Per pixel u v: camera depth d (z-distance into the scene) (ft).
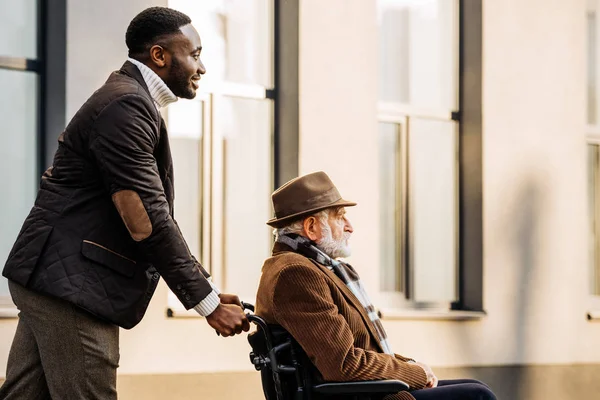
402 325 53.36
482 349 56.54
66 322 26.30
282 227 30.99
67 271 26.12
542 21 60.18
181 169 48.06
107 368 26.76
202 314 27.37
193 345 45.47
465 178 58.39
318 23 50.62
